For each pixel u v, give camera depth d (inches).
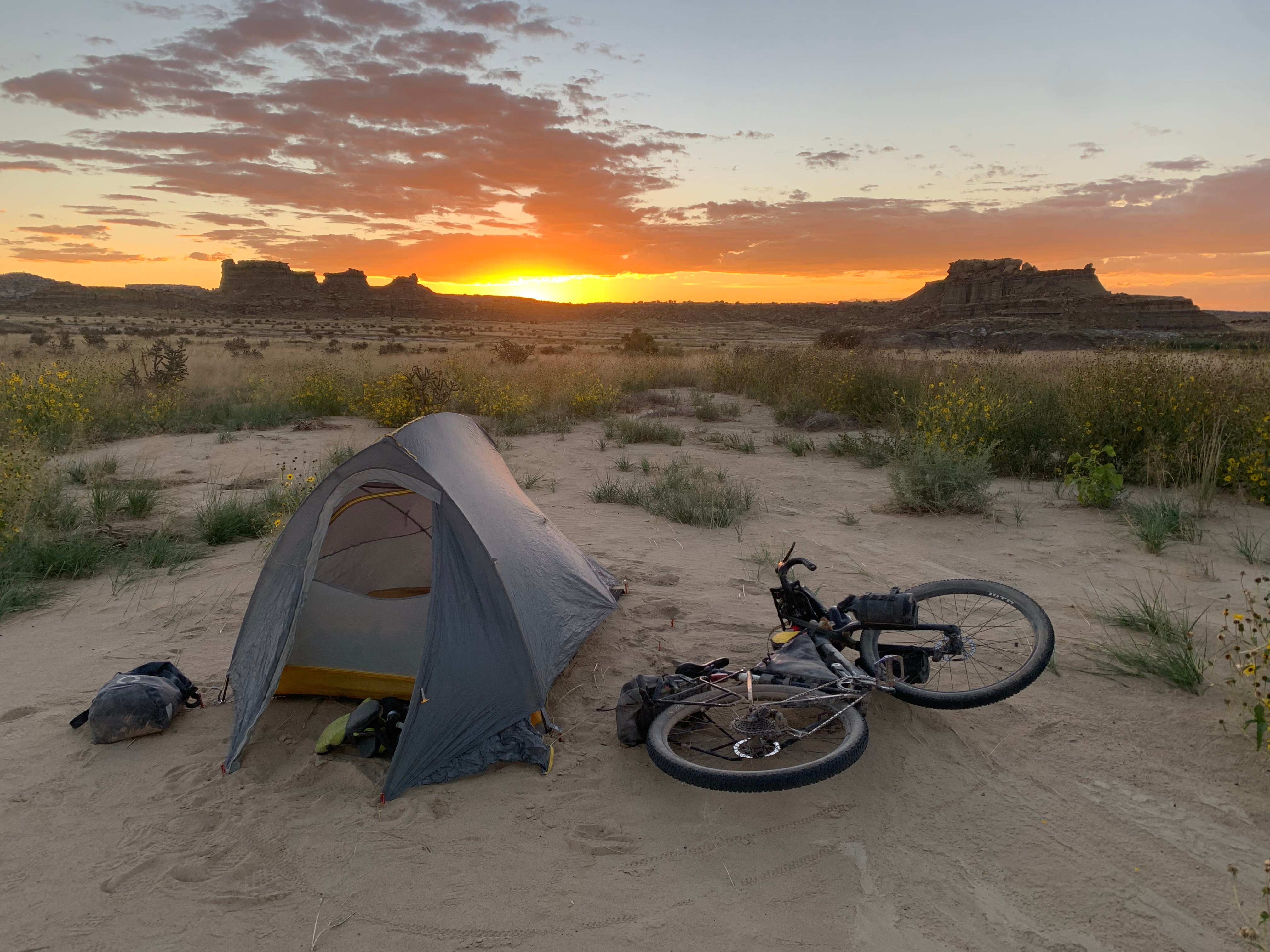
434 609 147.1
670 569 250.5
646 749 141.6
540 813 128.1
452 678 143.6
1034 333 3718.0
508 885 111.2
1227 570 235.6
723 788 121.3
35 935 102.3
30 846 120.5
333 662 164.7
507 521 176.7
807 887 109.7
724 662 154.6
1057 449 400.2
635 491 354.9
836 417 556.1
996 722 152.3
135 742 151.4
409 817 127.5
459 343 2807.6
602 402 657.0
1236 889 107.0
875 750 143.1
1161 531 258.1
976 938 100.0
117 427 543.8
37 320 4394.7
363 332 4318.4
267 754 146.5
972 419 402.9
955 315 6673.2
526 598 163.0
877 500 342.3
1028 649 183.6
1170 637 183.2
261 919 105.3
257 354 1344.7
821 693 139.8
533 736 145.9
